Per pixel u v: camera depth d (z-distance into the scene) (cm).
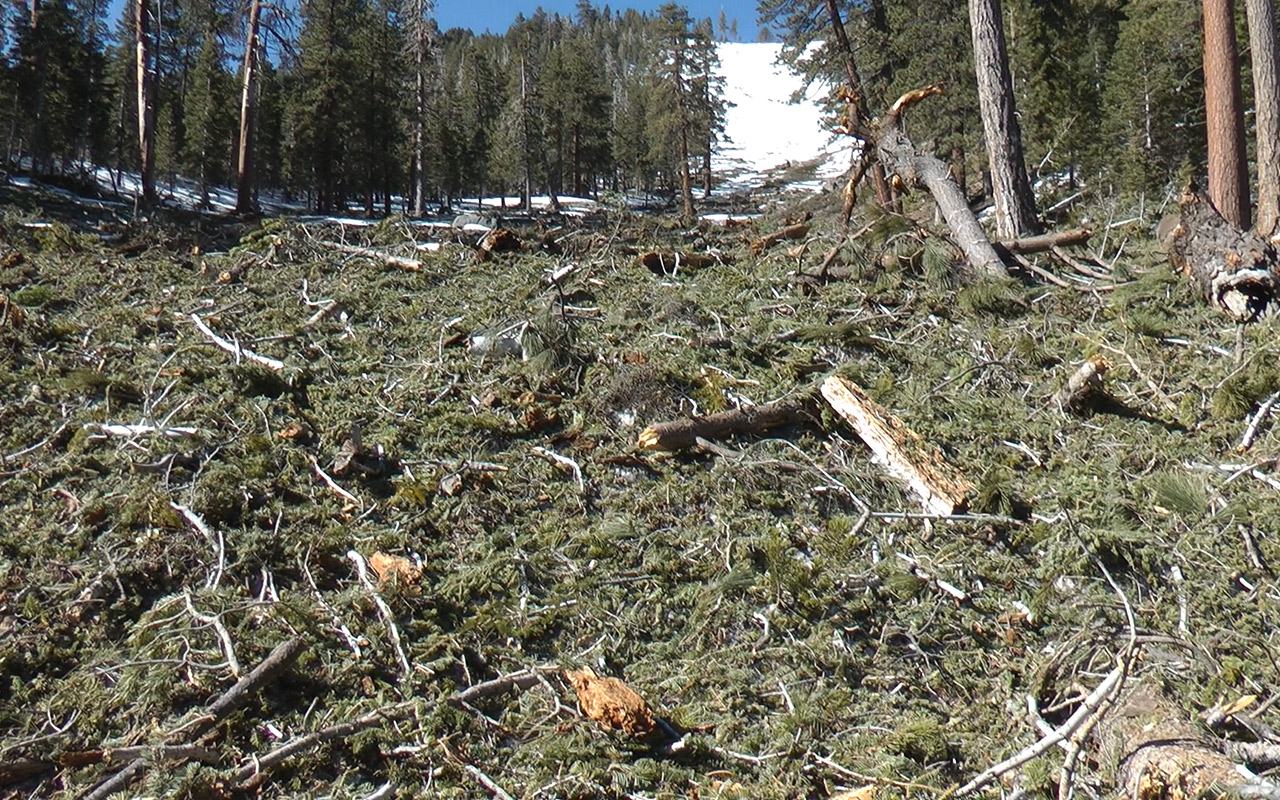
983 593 421
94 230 1051
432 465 491
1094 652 374
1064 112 2028
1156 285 703
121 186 3372
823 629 395
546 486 487
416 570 405
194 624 364
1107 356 625
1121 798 299
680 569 430
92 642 357
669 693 363
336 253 827
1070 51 2159
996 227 991
